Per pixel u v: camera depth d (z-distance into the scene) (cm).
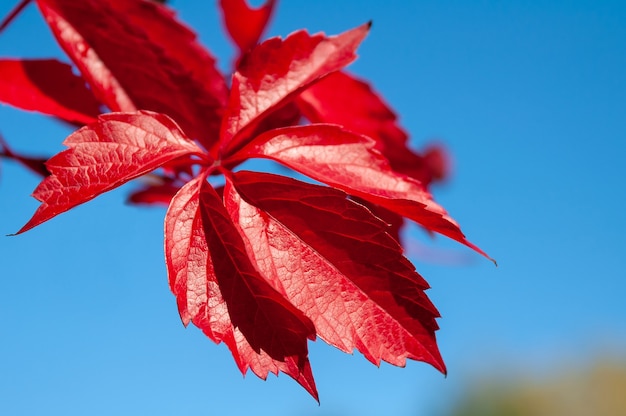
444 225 42
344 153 43
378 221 41
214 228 41
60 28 46
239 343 40
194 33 46
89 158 40
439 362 41
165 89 46
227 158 43
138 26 46
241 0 52
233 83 44
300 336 40
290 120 48
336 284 41
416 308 41
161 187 55
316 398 40
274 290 39
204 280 41
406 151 49
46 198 39
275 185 42
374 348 41
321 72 45
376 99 48
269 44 45
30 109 45
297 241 42
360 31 46
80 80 46
